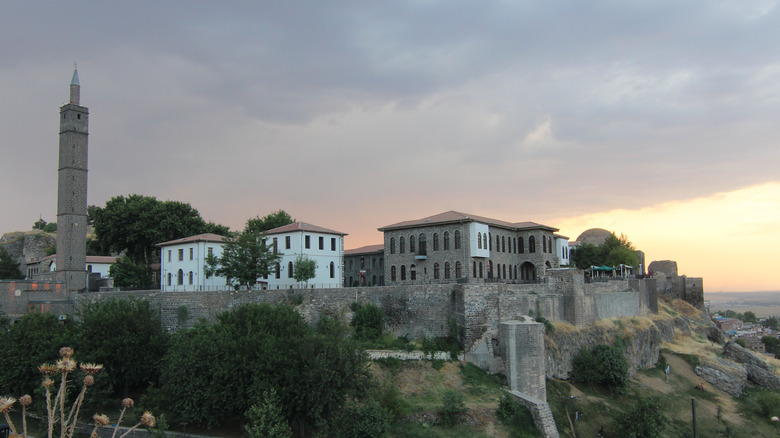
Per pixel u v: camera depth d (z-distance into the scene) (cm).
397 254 8881
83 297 6712
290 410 4097
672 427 5969
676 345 8538
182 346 4578
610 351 6500
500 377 5553
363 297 6281
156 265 9925
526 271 9612
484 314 5831
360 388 4275
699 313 10762
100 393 4600
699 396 6912
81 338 4800
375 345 5662
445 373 5400
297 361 4231
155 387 5172
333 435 3959
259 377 4184
